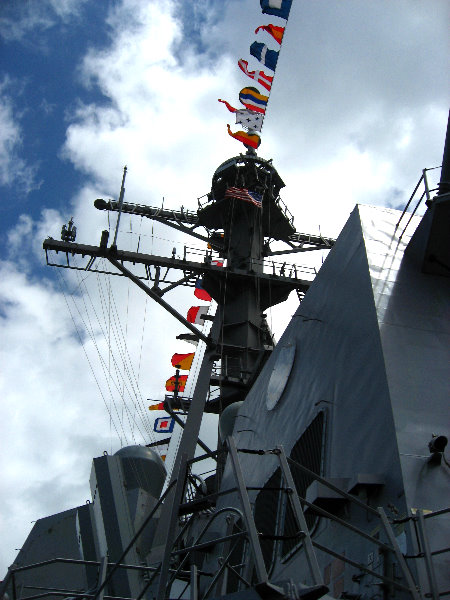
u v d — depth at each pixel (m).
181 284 23.00
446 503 6.19
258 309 22.92
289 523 8.94
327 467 8.02
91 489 14.13
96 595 6.25
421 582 5.54
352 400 8.16
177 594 13.26
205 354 21.97
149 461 19.16
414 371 7.57
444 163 9.22
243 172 24.53
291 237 26.56
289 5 21.36
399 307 8.52
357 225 10.24
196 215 26.09
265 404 12.32
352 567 6.59
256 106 24.08
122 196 24.11
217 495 5.20
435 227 9.00
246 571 5.72
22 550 16.44
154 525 17.31
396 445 6.72
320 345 10.09
